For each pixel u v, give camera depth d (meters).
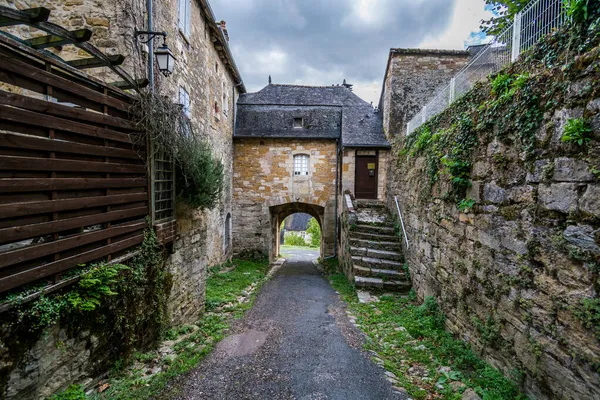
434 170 5.17
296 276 10.05
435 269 5.04
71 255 2.41
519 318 2.87
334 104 13.37
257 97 13.83
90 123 2.59
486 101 3.69
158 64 4.30
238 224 12.48
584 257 2.16
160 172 3.86
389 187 9.68
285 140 12.36
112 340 3.01
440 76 10.56
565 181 2.36
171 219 4.10
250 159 12.41
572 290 2.26
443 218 4.73
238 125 12.57
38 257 2.09
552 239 2.48
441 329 4.45
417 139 6.70
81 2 4.09
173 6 5.77
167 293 3.96
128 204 3.17
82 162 2.48
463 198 4.08
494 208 3.35
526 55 3.12
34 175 2.06
